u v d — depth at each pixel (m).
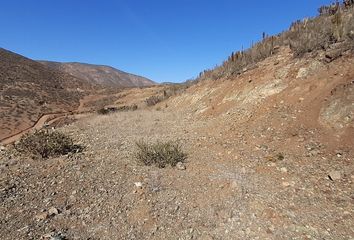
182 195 6.16
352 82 8.64
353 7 13.44
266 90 11.42
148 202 5.89
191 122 12.99
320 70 10.30
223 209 5.63
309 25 13.89
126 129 12.84
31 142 8.82
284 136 8.52
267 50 14.66
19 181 6.87
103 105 49.88
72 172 7.33
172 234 5.03
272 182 6.52
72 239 4.83
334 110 8.33
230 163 7.67
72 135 11.89
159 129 12.38
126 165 7.77
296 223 5.13
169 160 7.77
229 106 12.66
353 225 5.00
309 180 6.44
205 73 20.48
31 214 5.48
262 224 5.17
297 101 9.77
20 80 71.94
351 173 6.41
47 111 51.09
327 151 7.37
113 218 5.42
